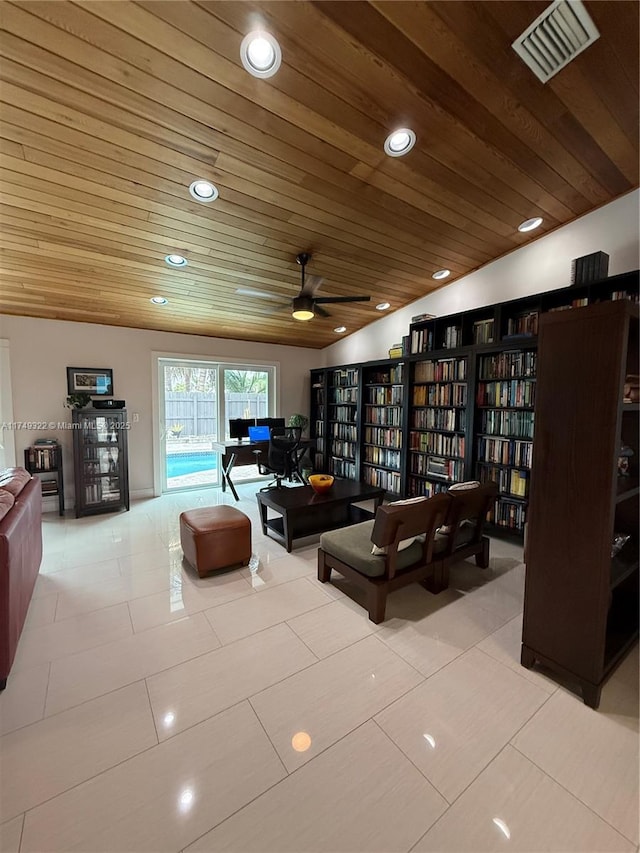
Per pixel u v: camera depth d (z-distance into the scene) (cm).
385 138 219
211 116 197
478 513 278
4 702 160
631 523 200
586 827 114
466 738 144
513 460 336
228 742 142
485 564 289
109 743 141
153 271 349
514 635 208
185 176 238
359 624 217
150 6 147
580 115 211
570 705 161
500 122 213
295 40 162
